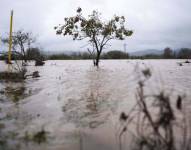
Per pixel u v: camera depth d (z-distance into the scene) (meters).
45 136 5.10
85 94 10.05
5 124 5.93
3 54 23.30
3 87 12.36
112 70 22.91
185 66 29.33
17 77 16.38
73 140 4.90
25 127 5.70
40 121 6.18
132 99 8.65
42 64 32.69
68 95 9.88
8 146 4.61
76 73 20.23
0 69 23.36
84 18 29.61
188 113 6.34
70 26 29.78
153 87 10.81
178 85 11.80
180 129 5.19
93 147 4.57
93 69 24.69
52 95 9.93
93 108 7.53
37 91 11.00
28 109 7.51
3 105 8.09
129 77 15.81
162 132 5.03
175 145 4.40
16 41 26.28
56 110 7.36
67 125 5.85
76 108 7.57
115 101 8.45
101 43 30.31
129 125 5.68
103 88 11.49
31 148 4.52
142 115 6.38
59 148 4.51
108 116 6.55
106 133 5.26
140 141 4.54
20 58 27.61
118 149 4.46
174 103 7.47
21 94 10.25
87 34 29.69
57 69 25.28
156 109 6.82
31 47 31.19
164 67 27.23
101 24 29.39
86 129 5.54
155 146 4.08
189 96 8.71
